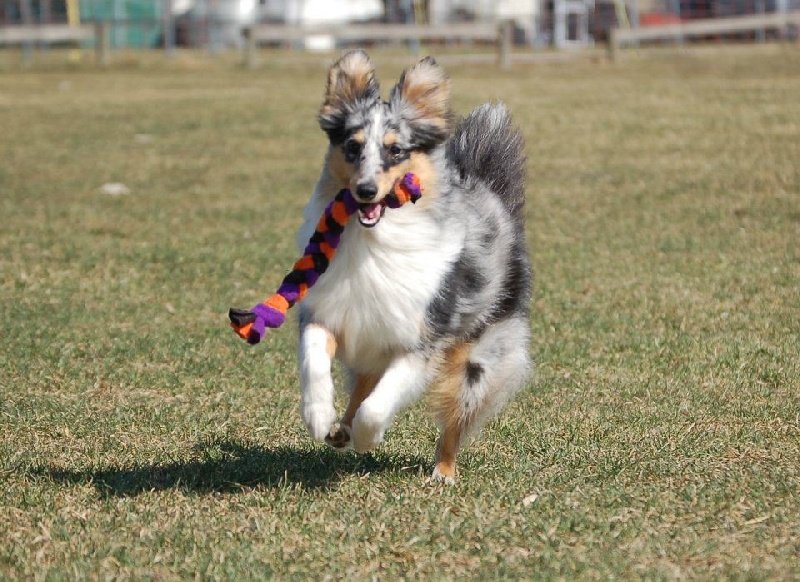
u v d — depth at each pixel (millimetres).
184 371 10758
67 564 6184
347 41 51625
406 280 7191
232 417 9461
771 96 31203
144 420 9281
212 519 6934
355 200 7020
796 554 6324
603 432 8961
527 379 8797
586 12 52000
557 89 34250
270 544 6496
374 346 7457
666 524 6844
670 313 12680
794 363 10805
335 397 10094
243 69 42781
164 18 48812
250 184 21344
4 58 46438
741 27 45969
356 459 8375
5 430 8992
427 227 7270
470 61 42812
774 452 8367
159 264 15203
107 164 23391
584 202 19109
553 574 6039
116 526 6805
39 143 25875
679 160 22500
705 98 31391
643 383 10352
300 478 7805
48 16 51062
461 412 7973
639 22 52094
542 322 12406
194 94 35000
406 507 7133
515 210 8617
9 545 6418
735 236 16406
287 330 12289
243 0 51781
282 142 26219
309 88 36375
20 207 18984
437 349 7574
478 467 8188
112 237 16875
